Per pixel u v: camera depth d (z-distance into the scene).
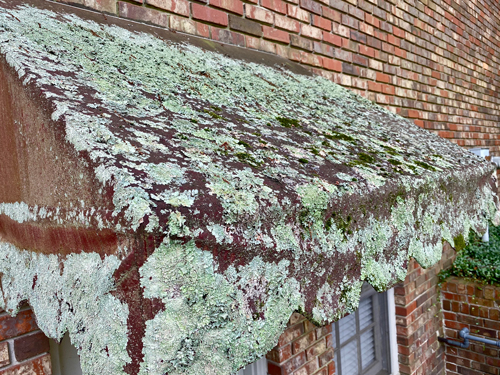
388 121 1.81
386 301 3.23
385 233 0.84
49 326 0.67
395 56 3.16
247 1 1.96
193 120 0.82
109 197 0.48
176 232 0.45
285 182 0.66
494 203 1.46
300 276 0.63
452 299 3.60
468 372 3.54
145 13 1.55
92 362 0.52
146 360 0.43
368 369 3.18
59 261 0.64
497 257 3.71
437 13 3.89
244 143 0.79
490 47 5.34
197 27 1.74
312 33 2.35
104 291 0.49
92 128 0.59
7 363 1.15
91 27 1.22
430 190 1.03
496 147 5.47
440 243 1.04
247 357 0.52
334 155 0.93
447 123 4.04
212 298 0.49
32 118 0.68
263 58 1.95
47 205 0.66
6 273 0.89
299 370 2.14
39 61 0.78
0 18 0.94
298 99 1.51
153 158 0.57
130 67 1.02
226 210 0.51
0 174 0.90
